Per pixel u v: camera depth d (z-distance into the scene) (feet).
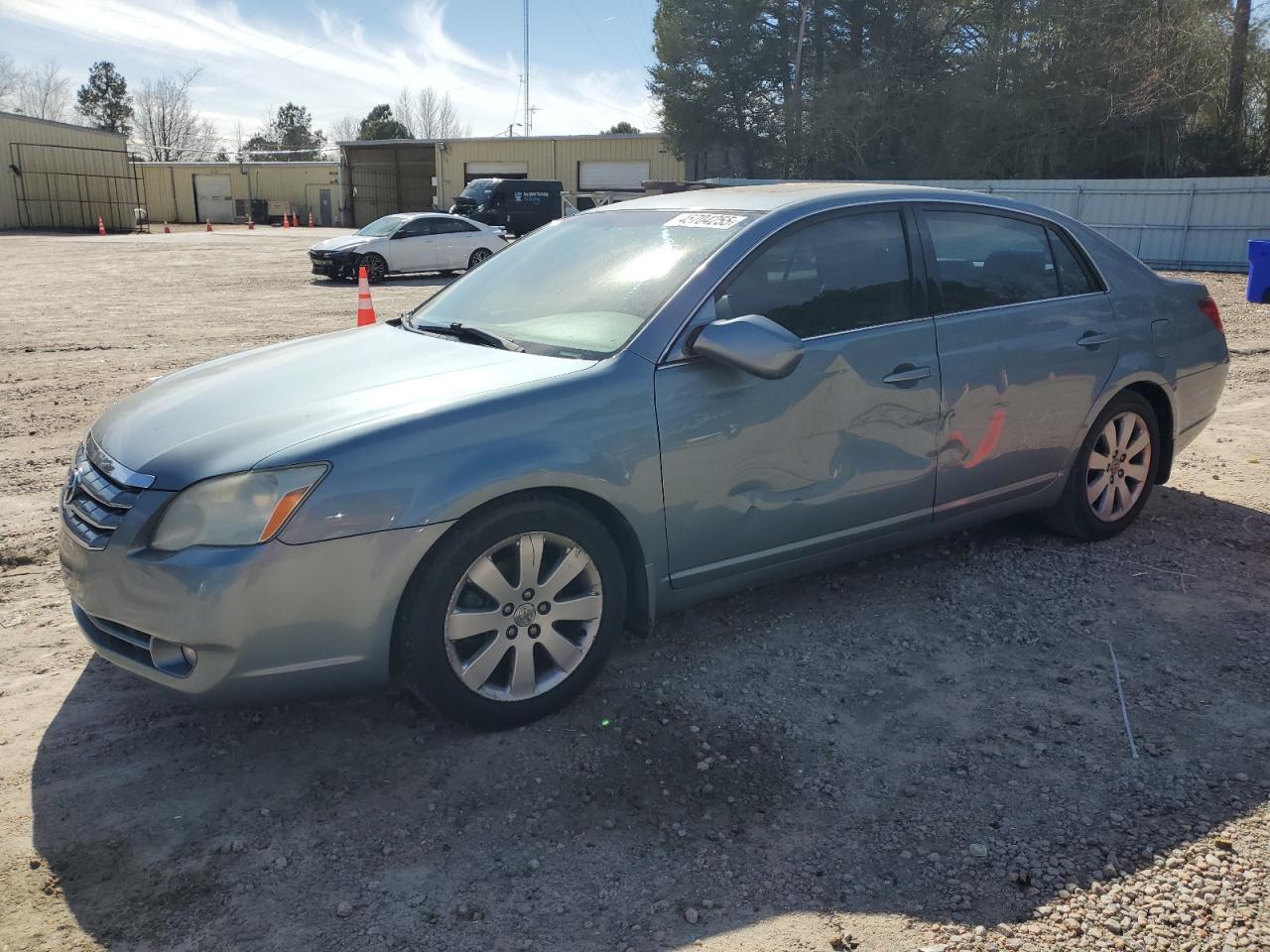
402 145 168.14
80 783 9.24
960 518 13.47
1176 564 14.57
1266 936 7.36
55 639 12.16
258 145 326.24
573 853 8.35
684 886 7.97
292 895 7.83
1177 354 15.55
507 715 9.99
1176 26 98.48
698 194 13.76
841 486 11.96
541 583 9.98
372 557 8.93
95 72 302.86
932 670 11.49
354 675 9.21
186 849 8.36
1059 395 13.96
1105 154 102.32
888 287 12.41
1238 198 75.20
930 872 8.11
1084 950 7.25
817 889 7.93
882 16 114.73
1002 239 13.79
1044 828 8.64
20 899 7.72
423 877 8.06
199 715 10.45
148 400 11.02
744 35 119.44
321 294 57.52
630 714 10.49
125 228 152.05
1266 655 11.76
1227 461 20.31
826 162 117.19
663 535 10.69
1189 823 8.68
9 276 66.95
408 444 9.13
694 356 10.74
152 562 8.78
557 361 10.61
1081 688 11.06
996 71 105.09
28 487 18.26
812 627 12.60
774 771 9.52
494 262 14.20
